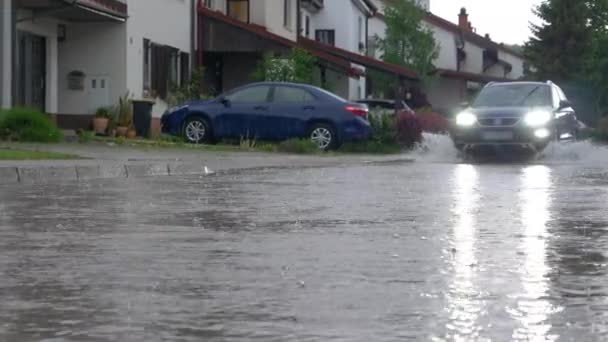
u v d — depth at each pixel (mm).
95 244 10328
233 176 20547
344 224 12086
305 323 6648
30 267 8906
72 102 33781
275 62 41125
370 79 68188
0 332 6426
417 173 21766
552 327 6504
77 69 33750
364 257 9469
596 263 9188
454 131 28375
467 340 6145
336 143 30578
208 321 6727
